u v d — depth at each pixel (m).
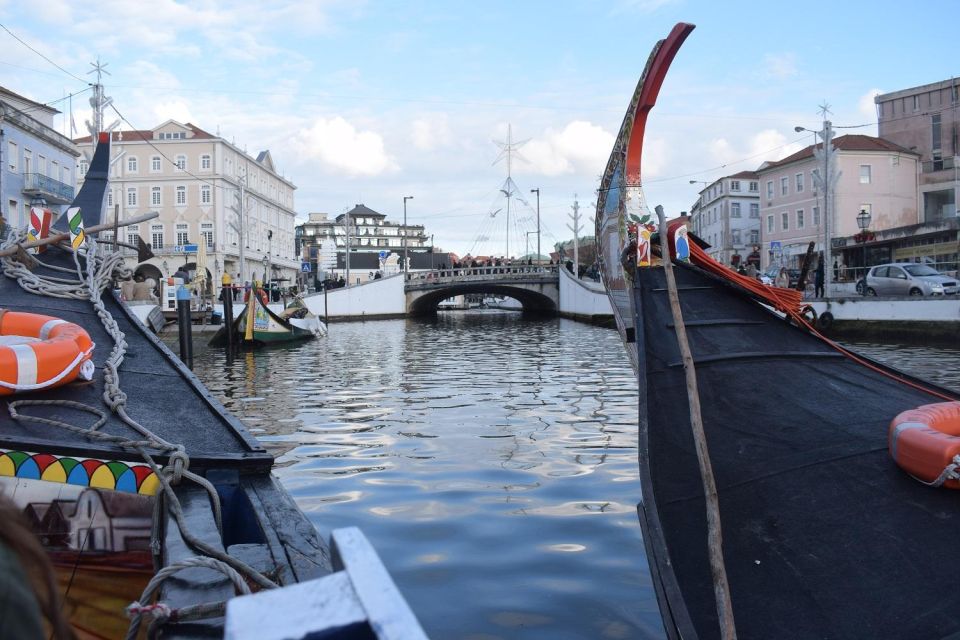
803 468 5.21
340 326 46.62
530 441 10.35
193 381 7.41
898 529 4.36
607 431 10.98
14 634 1.08
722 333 8.05
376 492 7.86
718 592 3.07
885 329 26.08
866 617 3.71
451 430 11.24
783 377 7.06
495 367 20.45
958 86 49.56
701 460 3.24
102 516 4.92
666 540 4.51
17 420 5.55
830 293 33.09
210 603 3.12
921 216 51.28
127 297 22.23
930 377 16.38
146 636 3.21
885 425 5.98
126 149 68.56
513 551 6.08
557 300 58.16
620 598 5.19
